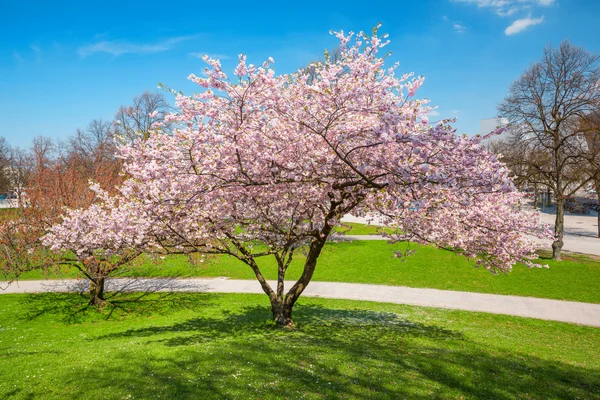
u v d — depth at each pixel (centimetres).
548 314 1555
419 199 873
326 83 746
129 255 1462
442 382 737
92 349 1007
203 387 684
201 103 821
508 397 680
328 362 819
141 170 907
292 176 872
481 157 777
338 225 1116
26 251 1636
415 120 768
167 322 1449
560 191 2466
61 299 1772
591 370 871
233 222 1133
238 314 1537
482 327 1366
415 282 2055
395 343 1077
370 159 880
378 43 790
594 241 3325
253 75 775
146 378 730
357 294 1864
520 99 2514
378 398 651
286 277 2172
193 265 1727
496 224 1040
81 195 1809
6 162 5559
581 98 2389
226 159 871
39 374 771
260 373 750
